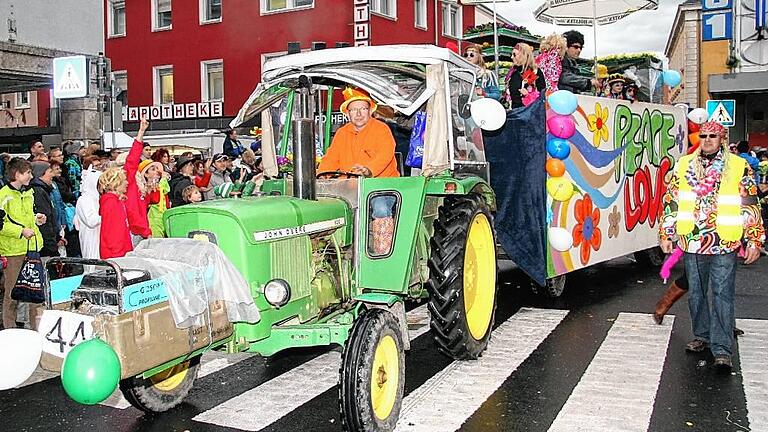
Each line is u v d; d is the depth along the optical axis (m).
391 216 5.17
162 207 8.38
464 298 5.68
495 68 10.35
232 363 6.21
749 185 5.72
